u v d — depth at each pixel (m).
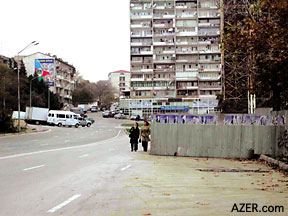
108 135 45.78
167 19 97.62
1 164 14.21
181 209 6.90
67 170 12.71
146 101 97.94
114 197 8.04
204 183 10.12
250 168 14.15
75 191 8.72
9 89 74.31
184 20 97.12
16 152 20.19
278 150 16.44
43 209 6.85
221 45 14.71
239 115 18.44
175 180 10.66
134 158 17.78
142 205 7.24
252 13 15.78
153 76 97.50
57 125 66.38
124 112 98.94
